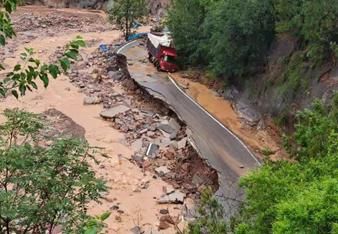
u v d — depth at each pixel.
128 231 20.78
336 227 7.20
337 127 13.95
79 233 6.38
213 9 34.25
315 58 25.72
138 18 51.53
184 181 24.95
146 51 44.12
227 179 22.27
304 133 14.73
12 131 6.93
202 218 15.11
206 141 26.33
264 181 11.44
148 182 24.94
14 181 6.31
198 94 33.22
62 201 6.41
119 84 38.78
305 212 7.82
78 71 41.50
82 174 6.86
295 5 26.86
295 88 26.53
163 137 29.50
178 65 38.19
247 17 29.59
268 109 28.47
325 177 10.32
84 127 31.05
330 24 24.23
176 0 39.28
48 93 36.25
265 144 26.34
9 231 6.47
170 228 21.11
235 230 11.62
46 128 7.77
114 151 27.89
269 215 10.70
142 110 33.22
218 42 31.72
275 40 30.61
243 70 31.73
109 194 23.34
